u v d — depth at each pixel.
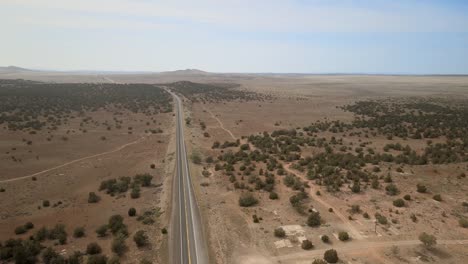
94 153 80.44
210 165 70.00
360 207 45.25
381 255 33.41
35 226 43.00
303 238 37.50
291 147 77.38
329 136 91.69
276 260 33.25
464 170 56.69
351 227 39.81
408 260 32.41
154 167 69.69
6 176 61.47
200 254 35.09
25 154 73.94
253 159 71.56
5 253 34.19
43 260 33.75
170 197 52.12
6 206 49.44
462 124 96.19
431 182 52.50
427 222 40.25
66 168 68.69
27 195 54.09
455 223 39.81
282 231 38.50
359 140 84.81
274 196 49.91
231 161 69.50
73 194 55.28
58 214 46.94
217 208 47.19
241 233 39.34
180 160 74.00
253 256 34.16
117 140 93.62
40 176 63.22
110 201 51.84
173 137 97.88
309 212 44.50
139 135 100.50
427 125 98.31
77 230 40.09
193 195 52.75
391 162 64.00
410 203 45.59
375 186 51.44
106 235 40.06
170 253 35.50
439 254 33.34
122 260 34.09
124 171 67.62
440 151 67.38
